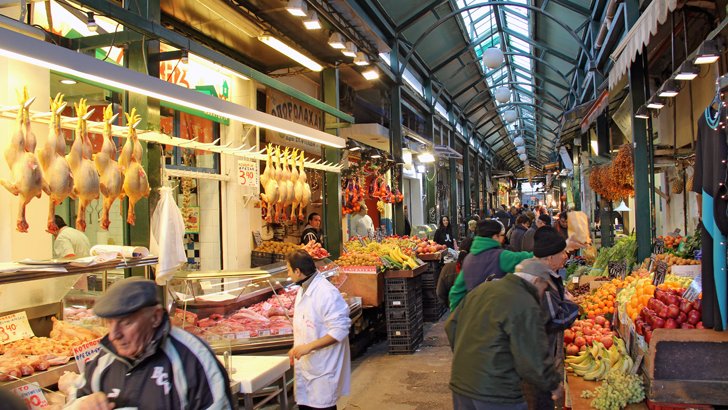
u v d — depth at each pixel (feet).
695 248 18.65
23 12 11.80
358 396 17.30
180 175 21.76
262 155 20.12
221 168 25.18
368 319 24.38
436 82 53.36
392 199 38.04
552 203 115.14
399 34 37.52
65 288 13.19
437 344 24.12
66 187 11.07
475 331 9.17
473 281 13.89
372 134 36.65
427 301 29.73
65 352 11.03
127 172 12.97
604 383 11.41
